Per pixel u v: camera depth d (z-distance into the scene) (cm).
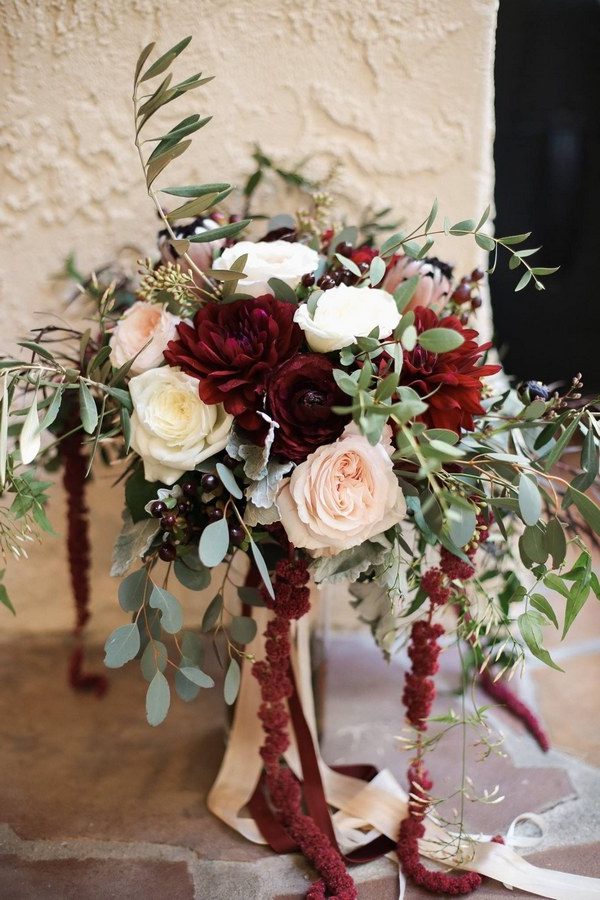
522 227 167
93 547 103
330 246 77
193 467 61
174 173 90
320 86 88
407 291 63
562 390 179
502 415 74
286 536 66
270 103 88
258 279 65
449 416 60
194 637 66
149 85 86
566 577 63
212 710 94
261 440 61
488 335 100
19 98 85
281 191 92
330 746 89
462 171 91
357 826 77
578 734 91
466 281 77
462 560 66
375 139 90
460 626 73
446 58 87
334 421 60
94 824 77
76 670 97
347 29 86
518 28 154
